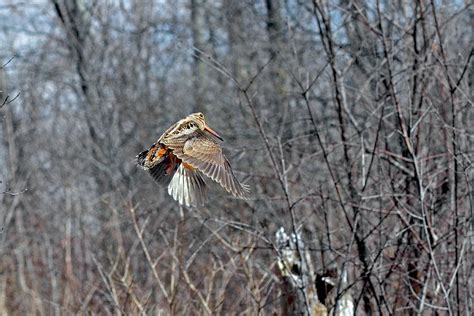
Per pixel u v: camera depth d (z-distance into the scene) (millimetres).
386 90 13516
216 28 25344
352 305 12180
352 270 13336
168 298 12664
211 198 14656
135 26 26375
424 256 12586
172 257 13758
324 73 17109
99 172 21734
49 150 23469
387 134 14156
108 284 14164
